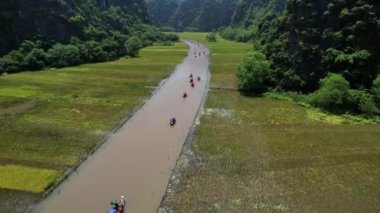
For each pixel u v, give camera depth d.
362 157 67.69
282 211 51.44
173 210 51.41
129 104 97.88
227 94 108.31
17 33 146.12
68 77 126.44
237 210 51.47
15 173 59.25
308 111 92.00
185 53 199.50
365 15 97.06
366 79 93.56
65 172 60.88
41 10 156.50
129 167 63.41
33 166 62.06
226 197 54.53
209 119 86.94
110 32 192.88
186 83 122.50
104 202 53.38
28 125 79.81
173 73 139.12
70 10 171.88
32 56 137.50
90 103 97.31
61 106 93.62
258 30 189.12
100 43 171.50
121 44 185.75
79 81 121.00
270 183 58.50
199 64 161.12
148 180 59.31
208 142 73.69
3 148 68.19
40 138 73.38
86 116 87.25
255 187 57.31
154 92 110.88
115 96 104.81
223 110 93.56
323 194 55.72
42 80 120.31
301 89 104.19
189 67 153.00
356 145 72.56
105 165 63.91
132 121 85.44
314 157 67.56
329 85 91.25
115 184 58.00
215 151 69.69
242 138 75.81
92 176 60.22
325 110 91.94
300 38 106.69
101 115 88.44
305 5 108.50
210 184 58.09
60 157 65.88
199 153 68.81
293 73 105.88
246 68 109.25
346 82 90.75
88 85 116.12
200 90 113.50
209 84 120.19
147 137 76.12
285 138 75.81
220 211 51.19
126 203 53.06
